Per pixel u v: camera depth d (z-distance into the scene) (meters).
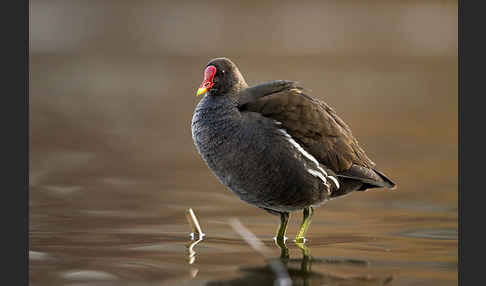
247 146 10.64
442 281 8.98
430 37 38.22
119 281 8.92
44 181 15.48
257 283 8.81
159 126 22.73
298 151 10.80
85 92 29.03
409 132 21.50
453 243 10.84
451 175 16.33
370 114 24.17
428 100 27.02
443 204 13.73
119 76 32.56
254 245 10.73
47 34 38.31
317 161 11.03
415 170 16.81
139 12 39.12
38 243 10.68
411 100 26.94
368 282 8.93
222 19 38.75
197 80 31.62
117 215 12.64
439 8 40.19
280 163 10.71
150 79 31.84
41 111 25.02
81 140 20.39
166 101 27.27
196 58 36.31
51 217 12.38
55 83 30.83
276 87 11.25
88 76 32.41
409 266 9.59
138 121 23.47
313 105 11.19
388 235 11.39
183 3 39.59
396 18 39.12
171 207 13.41
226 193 14.78
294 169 10.77
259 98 11.03
